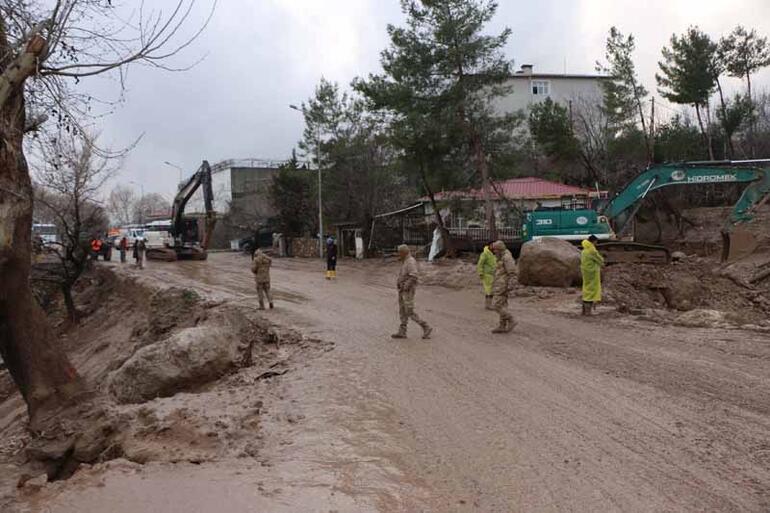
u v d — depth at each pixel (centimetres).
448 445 668
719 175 2605
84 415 805
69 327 3100
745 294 2217
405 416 775
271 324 1511
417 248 4175
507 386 898
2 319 816
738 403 792
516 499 532
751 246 2564
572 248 2167
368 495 539
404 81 3219
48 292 3491
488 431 708
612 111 4459
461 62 3144
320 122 5009
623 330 1361
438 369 1015
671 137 4353
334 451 657
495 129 3197
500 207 3559
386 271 3288
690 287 2184
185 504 514
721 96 4203
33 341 827
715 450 633
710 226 3734
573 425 720
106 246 4950
